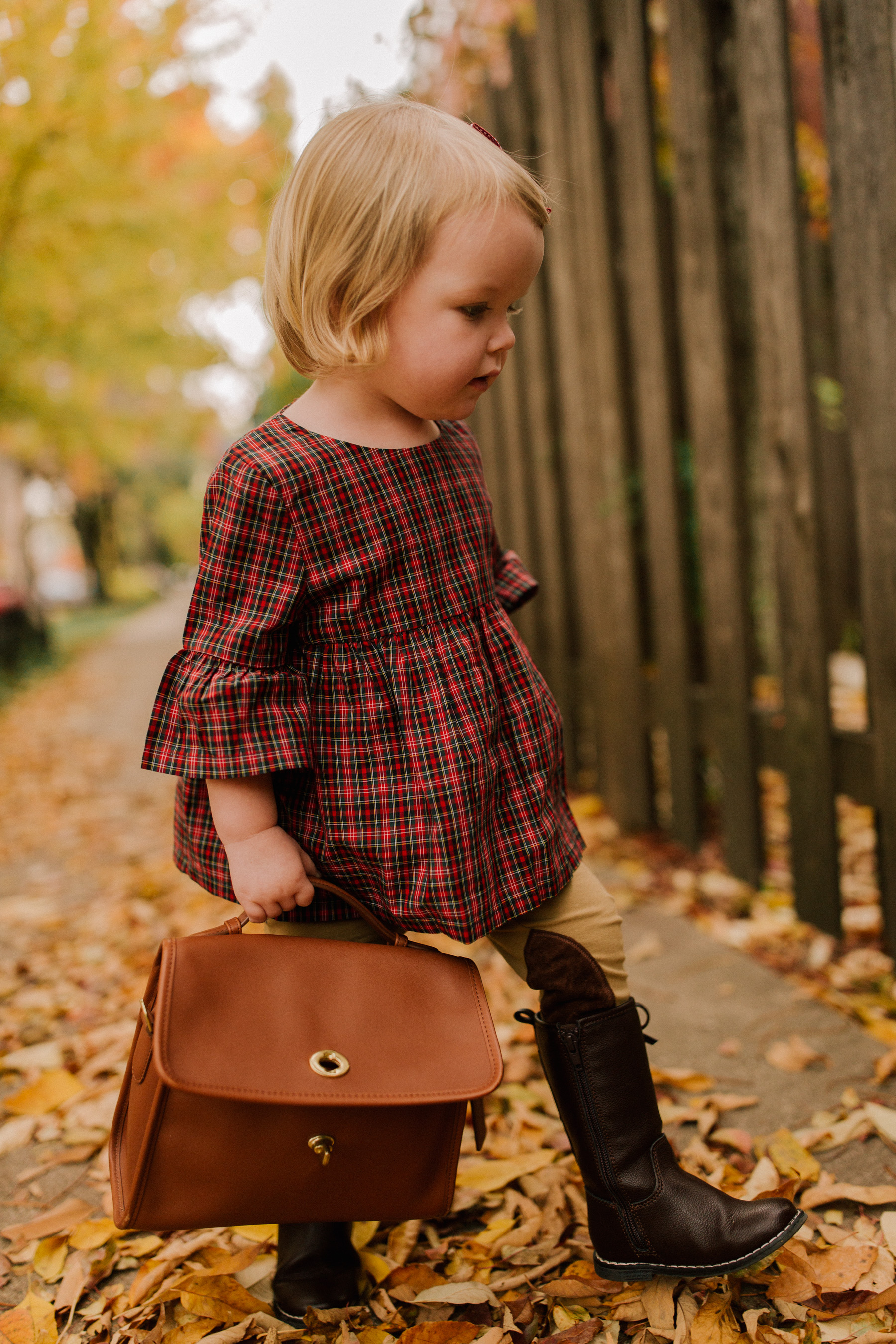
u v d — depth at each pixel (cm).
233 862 125
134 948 283
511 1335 133
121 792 489
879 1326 129
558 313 349
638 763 336
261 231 660
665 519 301
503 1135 182
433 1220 161
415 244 115
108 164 655
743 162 348
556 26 326
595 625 351
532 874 131
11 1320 143
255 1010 116
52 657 1046
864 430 207
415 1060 118
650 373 299
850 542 475
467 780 125
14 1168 183
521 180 119
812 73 429
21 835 423
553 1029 138
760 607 409
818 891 246
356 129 121
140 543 3869
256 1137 118
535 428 380
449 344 119
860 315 204
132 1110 126
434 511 131
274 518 123
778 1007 216
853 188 201
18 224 676
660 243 289
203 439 1579
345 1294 139
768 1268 142
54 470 1689
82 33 565
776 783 374
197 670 123
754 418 378
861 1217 150
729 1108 181
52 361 863
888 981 221
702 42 254
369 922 132
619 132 300
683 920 268
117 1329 141
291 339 129
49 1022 240
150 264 782
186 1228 120
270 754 121
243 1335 136
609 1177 135
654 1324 132
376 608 127
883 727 214
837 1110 178
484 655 133
